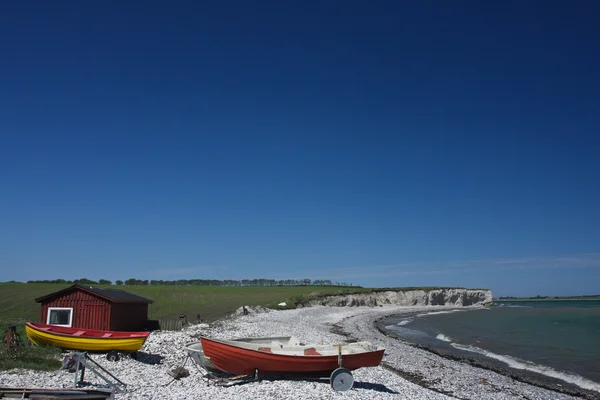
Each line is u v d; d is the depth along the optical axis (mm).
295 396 17062
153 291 101875
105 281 118812
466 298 177125
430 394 20359
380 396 18281
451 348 42344
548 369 31094
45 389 13680
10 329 22172
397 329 64750
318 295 112750
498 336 54000
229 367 19875
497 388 24594
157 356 24438
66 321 29500
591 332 58531
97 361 21656
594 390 25047
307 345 22047
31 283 106562
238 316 58281
